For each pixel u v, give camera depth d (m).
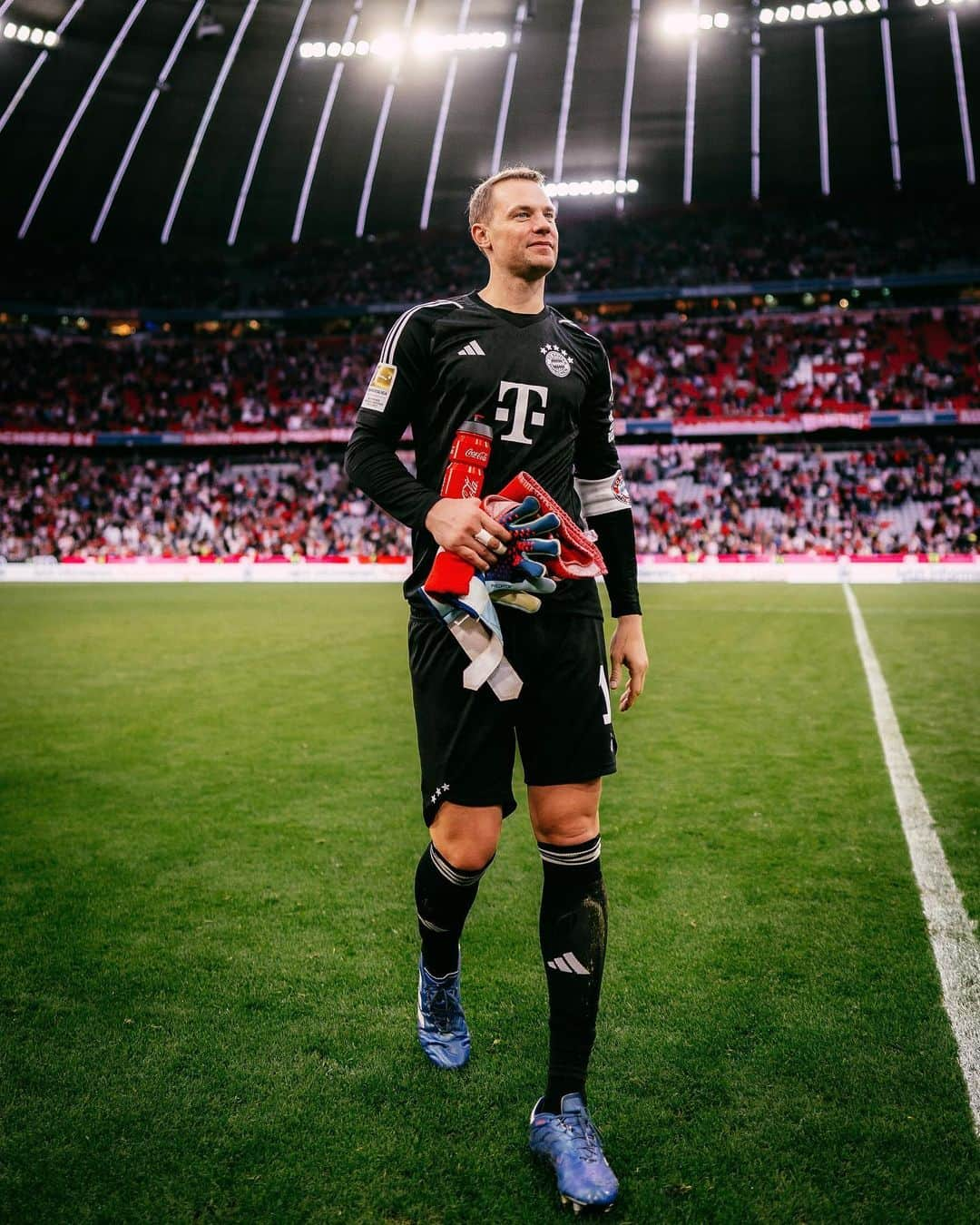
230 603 18.14
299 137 35.41
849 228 36.41
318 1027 2.69
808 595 19.08
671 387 33.19
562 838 2.27
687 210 37.91
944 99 31.78
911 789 5.18
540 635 2.22
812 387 32.44
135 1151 2.14
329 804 5.02
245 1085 2.40
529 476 2.17
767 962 3.09
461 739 2.23
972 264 33.91
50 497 33.19
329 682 8.99
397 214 38.28
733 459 32.09
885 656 10.33
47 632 13.28
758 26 29.36
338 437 33.62
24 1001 2.86
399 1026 2.70
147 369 36.97
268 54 32.19
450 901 2.36
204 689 8.63
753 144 34.75
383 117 34.72
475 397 2.25
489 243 2.35
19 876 3.97
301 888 3.81
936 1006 2.78
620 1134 2.19
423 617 2.30
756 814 4.77
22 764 5.88
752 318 35.16
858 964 3.07
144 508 32.91
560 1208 1.95
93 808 4.95
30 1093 2.37
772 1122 2.23
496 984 2.96
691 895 3.70
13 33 28.84
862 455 31.33
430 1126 2.23
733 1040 2.60
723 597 18.92
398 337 2.32
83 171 35.12
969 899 3.63
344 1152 2.13
